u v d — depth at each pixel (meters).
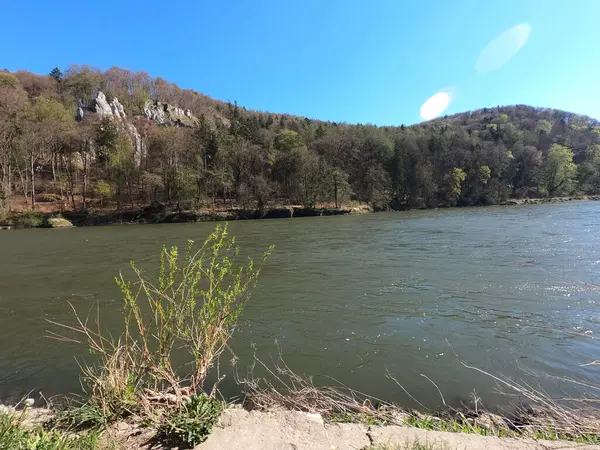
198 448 2.68
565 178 71.88
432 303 9.04
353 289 10.55
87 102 80.00
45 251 19.81
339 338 7.03
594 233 20.39
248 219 47.62
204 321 3.33
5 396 5.07
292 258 15.94
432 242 19.58
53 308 9.31
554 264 12.74
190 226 37.41
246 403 4.48
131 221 44.50
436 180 70.88
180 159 57.47
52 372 5.80
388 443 2.73
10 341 7.16
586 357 5.99
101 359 6.19
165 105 100.00
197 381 3.35
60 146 52.19
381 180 63.50
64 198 50.19
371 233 25.34
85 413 3.12
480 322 7.69
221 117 109.38
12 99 53.66
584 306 8.48
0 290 11.24
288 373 5.55
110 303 9.64
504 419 4.12
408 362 5.95
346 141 72.81
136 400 3.19
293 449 2.69
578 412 4.14
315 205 55.66
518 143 84.88
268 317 8.30
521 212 40.81
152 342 6.77
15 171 48.75
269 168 62.78
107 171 54.56
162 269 3.54
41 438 2.48
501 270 12.23
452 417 4.24
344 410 4.16
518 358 6.00
